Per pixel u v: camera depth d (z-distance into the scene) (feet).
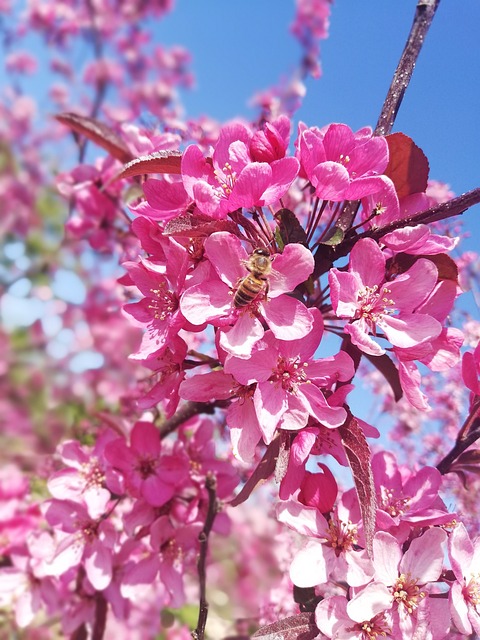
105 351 1.38
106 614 0.86
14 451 1.18
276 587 1.25
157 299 0.56
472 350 0.60
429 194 1.07
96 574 0.81
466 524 1.06
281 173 0.48
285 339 0.46
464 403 1.48
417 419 1.55
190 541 0.81
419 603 0.49
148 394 0.57
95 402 1.32
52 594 0.95
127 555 0.87
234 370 0.47
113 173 1.03
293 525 0.52
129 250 1.13
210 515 0.74
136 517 0.78
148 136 0.89
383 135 0.56
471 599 0.50
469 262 1.06
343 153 0.52
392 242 0.50
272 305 0.48
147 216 0.52
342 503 0.54
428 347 0.49
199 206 0.47
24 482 1.07
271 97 1.14
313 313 0.49
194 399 0.51
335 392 0.49
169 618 1.26
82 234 1.08
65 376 1.35
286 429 0.48
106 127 0.79
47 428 1.27
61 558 0.82
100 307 1.42
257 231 0.52
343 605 0.50
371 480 0.45
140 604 1.22
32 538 0.94
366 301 0.50
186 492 0.82
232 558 1.34
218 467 0.85
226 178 0.50
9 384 1.33
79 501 0.84
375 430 0.52
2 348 1.38
